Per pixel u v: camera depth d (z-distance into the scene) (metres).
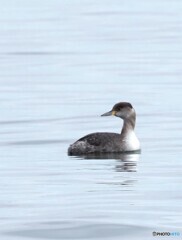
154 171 21.94
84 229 17.27
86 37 52.03
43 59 43.56
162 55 44.06
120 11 67.62
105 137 24.62
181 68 39.69
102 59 43.09
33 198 19.42
